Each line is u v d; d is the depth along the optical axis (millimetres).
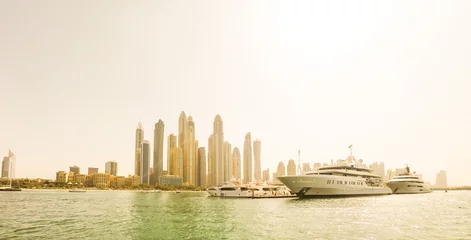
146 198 147250
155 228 47094
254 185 142500
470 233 41750
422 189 160000
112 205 94375
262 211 68312
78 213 69438
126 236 41312
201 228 46719
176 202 106938
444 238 38594
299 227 45938
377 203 85625
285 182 99188
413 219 53625
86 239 39500
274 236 40062
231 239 38875
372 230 43406
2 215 66000
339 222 50188
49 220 57125
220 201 109125
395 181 150375
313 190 99000
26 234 43031
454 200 109938
